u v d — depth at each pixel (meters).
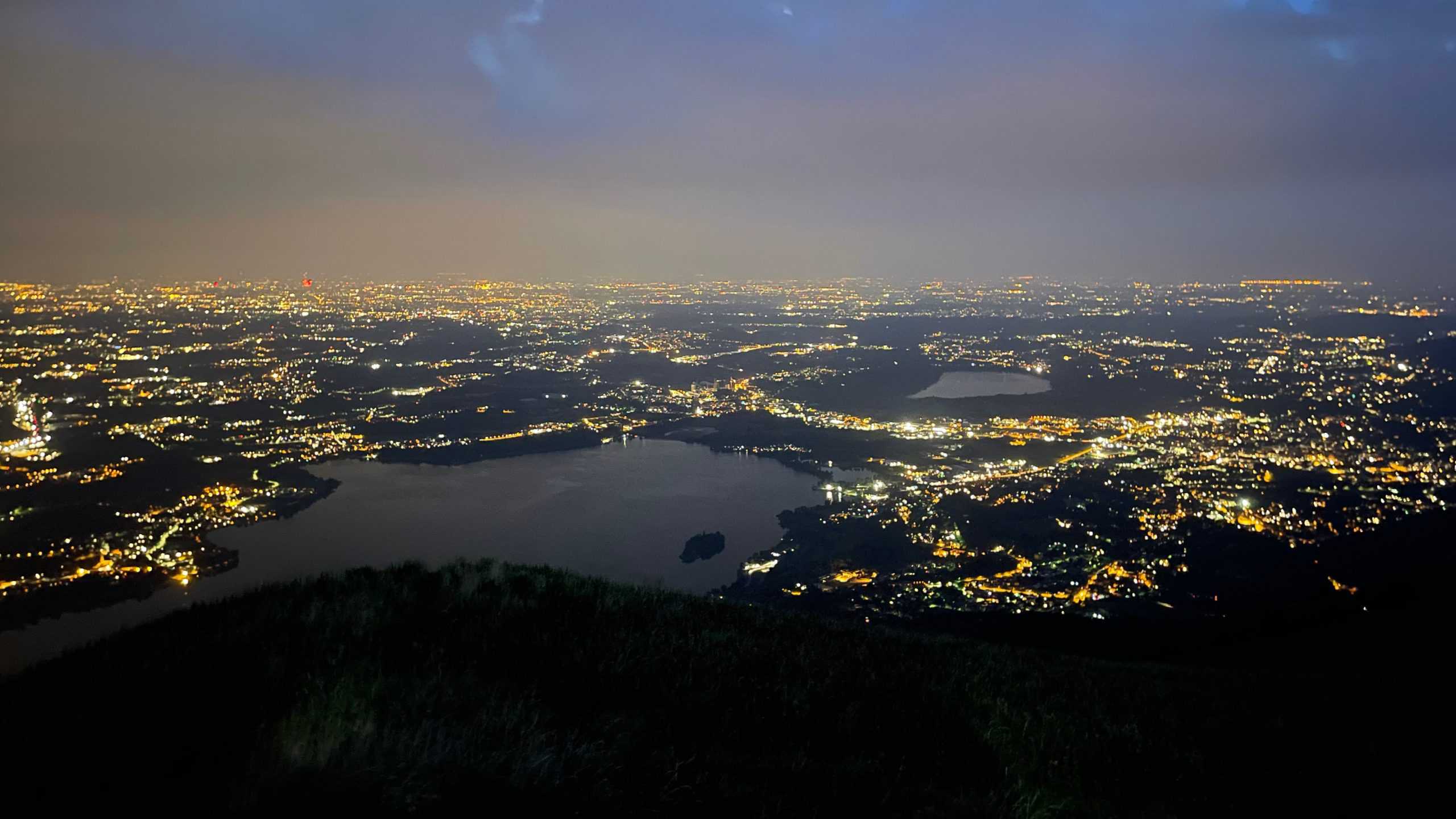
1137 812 5.83
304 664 6.17
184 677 5.89
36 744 4.80
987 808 5.37
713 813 4.78
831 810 5.02
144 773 4.55
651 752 5.31
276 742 4.79
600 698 6.16
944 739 6.43
